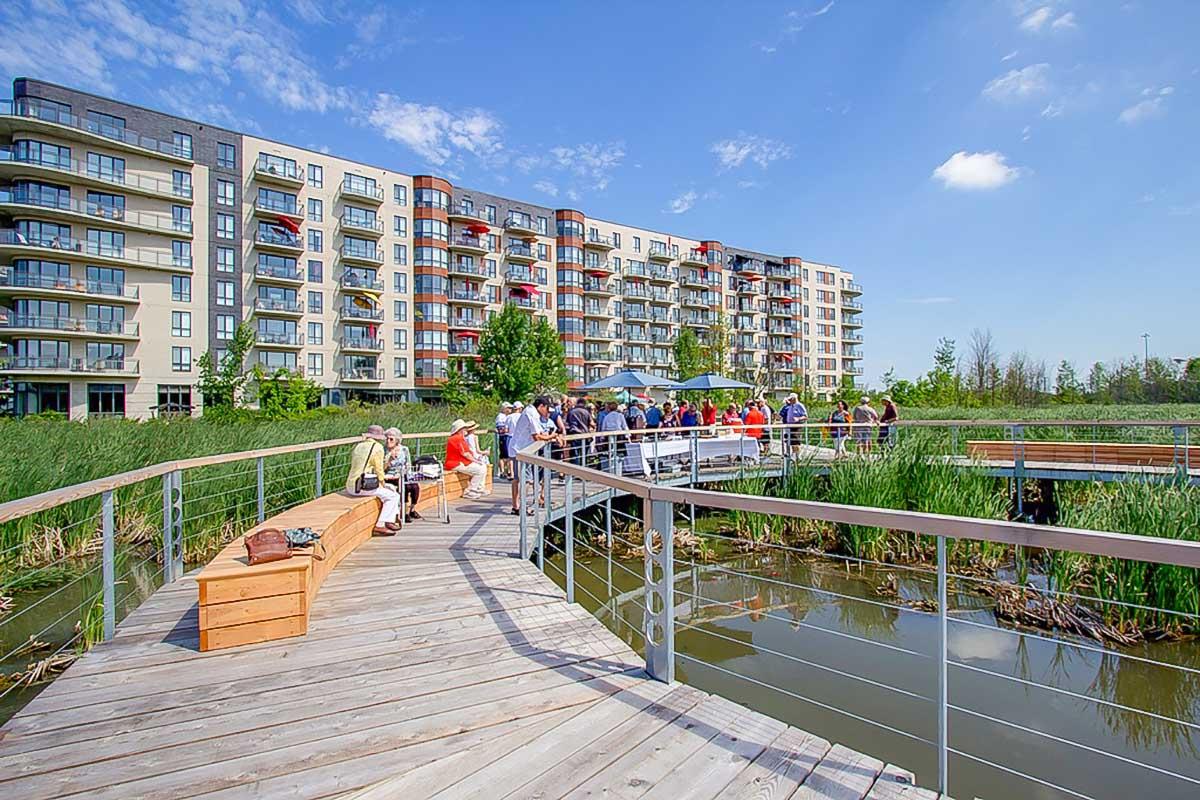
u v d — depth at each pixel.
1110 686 5.39
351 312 42.97
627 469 12.01
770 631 6.66
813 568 8.97
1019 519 11.21
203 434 13.87
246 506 9.59
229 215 38.88
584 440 11.02
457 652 3.91
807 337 75.25
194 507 8.90
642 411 15.03
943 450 11.68
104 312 35.31
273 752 2.82
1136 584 6.59
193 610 4.75
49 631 6.19
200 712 3.18
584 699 3.25
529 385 37.62
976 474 10.36
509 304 40.16
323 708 3.21
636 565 9.14
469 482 10.10
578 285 54.94
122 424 17.47
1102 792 3.94
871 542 9.14
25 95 32.97
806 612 7.21
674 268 63.03
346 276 42.59
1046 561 7.93
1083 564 7.26
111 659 3.84
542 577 5.56
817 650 6.13
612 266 58.16
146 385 36.09
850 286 80.94
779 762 2.64
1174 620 6.47
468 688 3.41
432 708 3.19
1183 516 7.18
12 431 13.44
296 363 41.03
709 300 64.81
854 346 81.56
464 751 2.79
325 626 4.38
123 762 2.75
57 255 33.66
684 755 2.70
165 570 5.40
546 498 6.61
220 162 38.66
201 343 37.69
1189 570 6.47
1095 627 6.51
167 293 36.75
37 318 33.34
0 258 33.62
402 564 5.99
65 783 2.61
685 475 12.35
